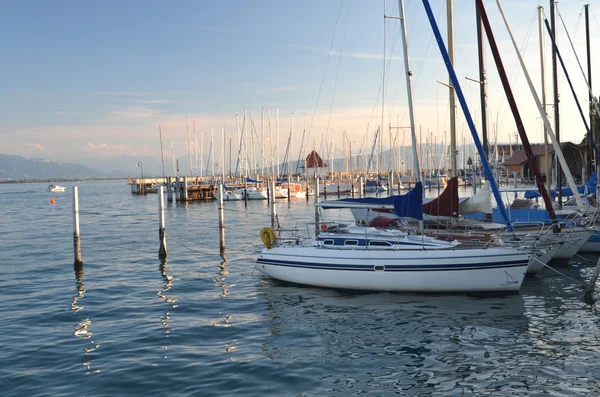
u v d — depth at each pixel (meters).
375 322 14.07
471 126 17.69
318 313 15.04
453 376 10.37
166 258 24.94
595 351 11.45
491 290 16.31
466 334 12.89
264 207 60.12
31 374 10.80
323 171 92.00
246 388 9.97
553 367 10.64
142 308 15.99
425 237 18.05
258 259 19.02
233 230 36.97
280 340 12.77
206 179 91.94
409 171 86.81
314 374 10.62
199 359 11.53
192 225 41.12
